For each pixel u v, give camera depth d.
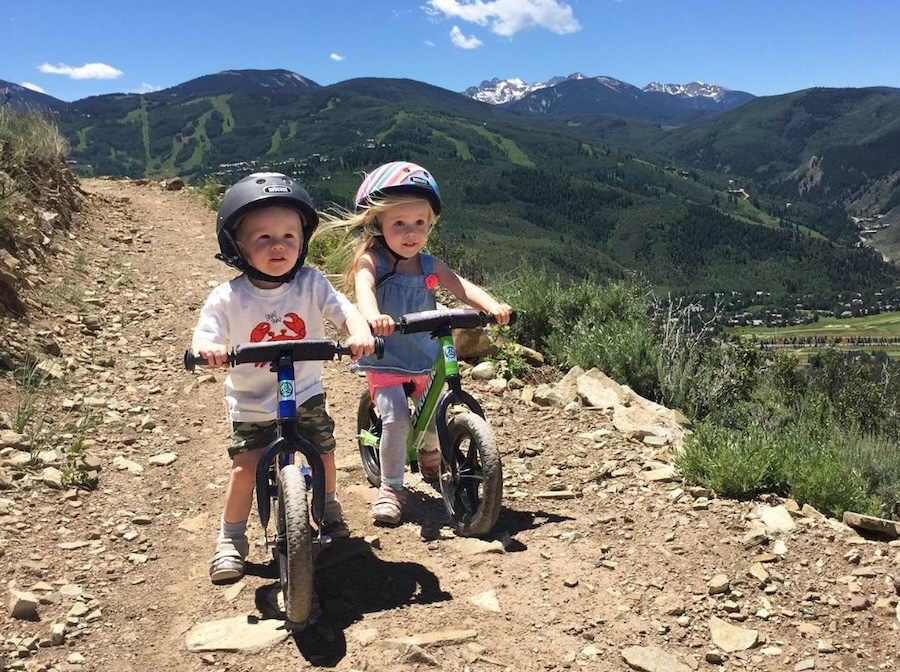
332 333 3.67
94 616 1.48
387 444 1.87
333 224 1.93
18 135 5.06
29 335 2.90
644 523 1.88
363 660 1.35
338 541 1.81
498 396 2.86
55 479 1.99
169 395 2.79
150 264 4.69
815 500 1.99
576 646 1.41
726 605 1.53
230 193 1.58
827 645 1.41
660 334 3.49
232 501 1.67
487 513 1.76
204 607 1.53
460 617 1.49
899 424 3.92
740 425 3.04
